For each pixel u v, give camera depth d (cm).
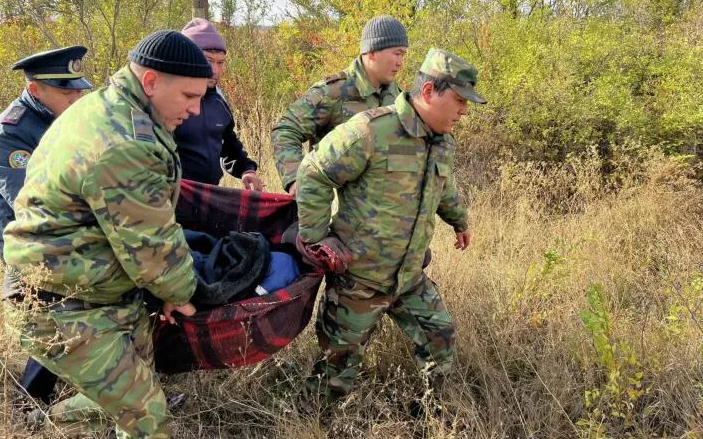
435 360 270
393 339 306
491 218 458
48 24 813
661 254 412
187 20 927
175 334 229
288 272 238
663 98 577
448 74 215
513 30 691
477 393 289
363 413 275
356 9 668
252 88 675
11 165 249
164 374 269
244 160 335
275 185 481
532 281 337
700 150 539
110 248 193
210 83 296
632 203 464
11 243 192
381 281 244
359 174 231
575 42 662
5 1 739
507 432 262
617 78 614
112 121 180
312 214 232
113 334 201
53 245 185
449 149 242
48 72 248
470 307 331
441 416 262
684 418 251
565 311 326
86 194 177
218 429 262
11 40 780
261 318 224
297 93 683
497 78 625
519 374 297
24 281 187
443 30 689
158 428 207
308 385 271
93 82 752
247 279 226
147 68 185
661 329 302
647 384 273
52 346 195
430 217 242
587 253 395
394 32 288
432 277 355
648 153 498
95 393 198
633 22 877
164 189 188
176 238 193
